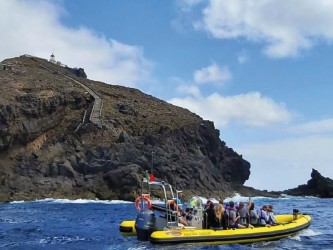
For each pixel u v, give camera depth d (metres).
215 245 18.88
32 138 78.81
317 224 31.00
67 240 21.39
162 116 97.75
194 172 77.06
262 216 21.30
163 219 19.75
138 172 67.81
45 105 84.69
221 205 20.08
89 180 68.81
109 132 82.69
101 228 26.88
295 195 101.75
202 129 92.12
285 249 18.94
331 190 97.62
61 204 56.22
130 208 48.41
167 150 80.06
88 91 102.56
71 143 78.94
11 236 22.92
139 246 18.62
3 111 75.81
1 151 74.25
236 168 94.88
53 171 70.06
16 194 65.06
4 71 111.44
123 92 115.12
